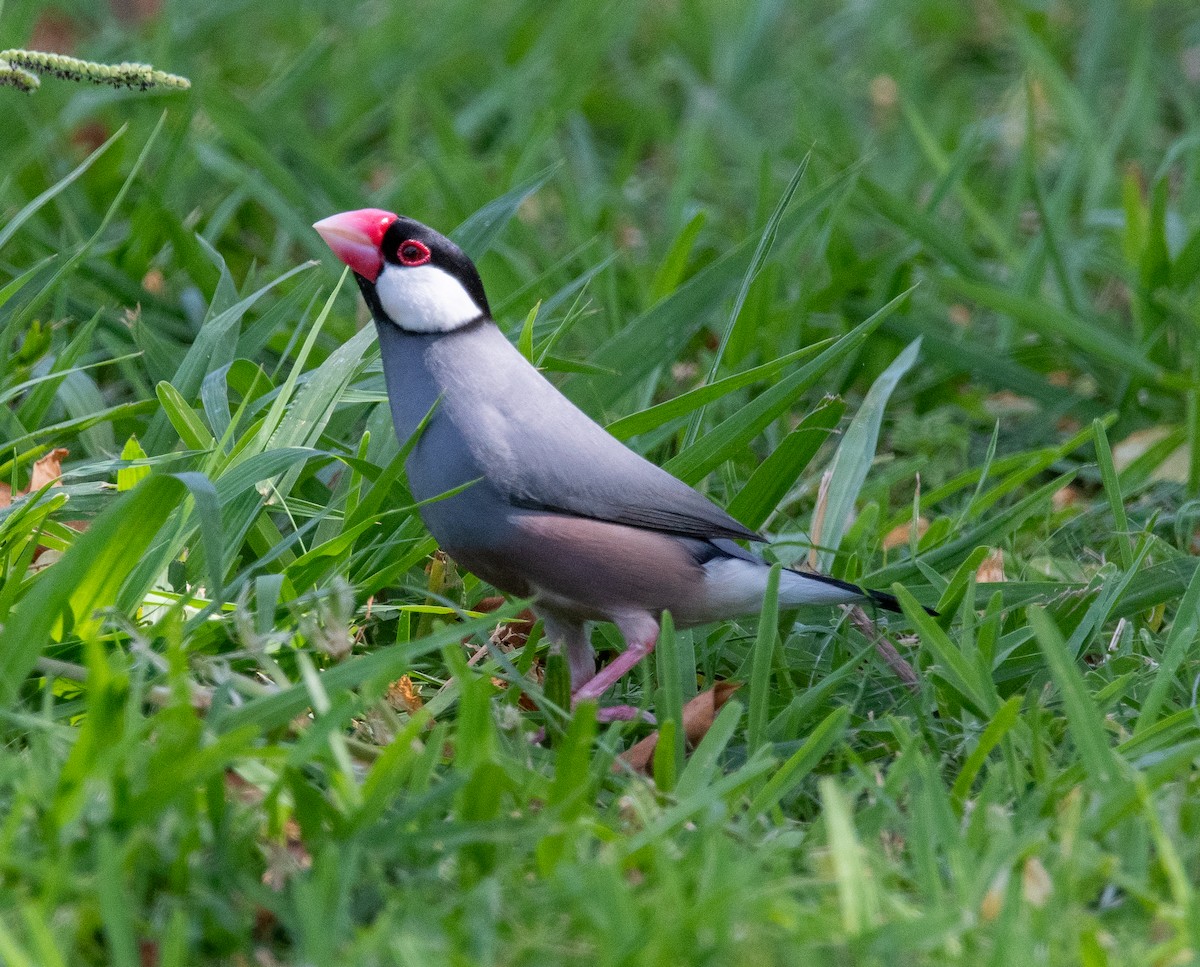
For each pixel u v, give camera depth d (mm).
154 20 16109
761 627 6023
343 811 5047
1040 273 10844
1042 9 17312
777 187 12922
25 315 8086
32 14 14297
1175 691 6609
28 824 4844
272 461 6578
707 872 4664
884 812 5316
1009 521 7578
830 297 10492
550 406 6555
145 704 5887
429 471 6527
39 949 4094
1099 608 6930
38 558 6980
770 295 9938
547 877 4832
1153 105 14617
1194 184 12578
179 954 4176
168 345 8680
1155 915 4738
